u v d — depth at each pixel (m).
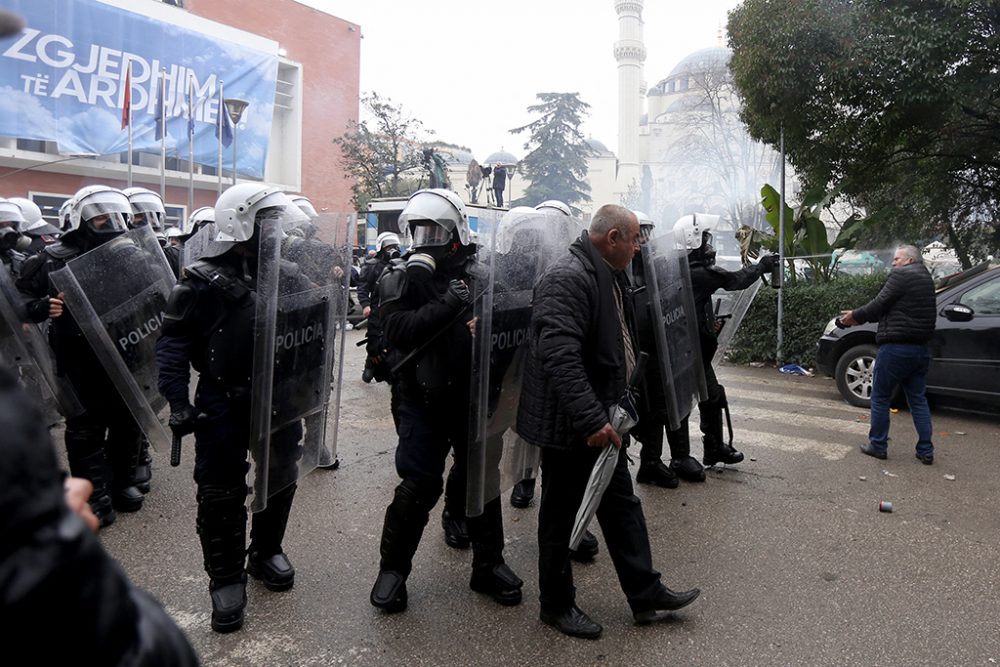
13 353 4.19
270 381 2.97
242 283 2.98
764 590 3.41
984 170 11.23
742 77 9.76
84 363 4.02
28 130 16.86
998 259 12.20
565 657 2.84
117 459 4.33
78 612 0.80
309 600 3.31
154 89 19.11
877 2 8.75
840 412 7.30
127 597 0.89
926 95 8.66
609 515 3.03
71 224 4.02
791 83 9.27
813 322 9.75
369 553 3.83
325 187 27.33
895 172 11.27
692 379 4.73
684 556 3.80
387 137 26.77
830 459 5.59
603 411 2.71
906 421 6.88
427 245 3.06
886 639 2.97
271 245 2.91
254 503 3.00
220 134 17.08
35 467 0.80
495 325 3.20
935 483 5.01
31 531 0.78
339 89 27.45
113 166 19.36
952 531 4.13
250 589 3.41
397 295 3.10
